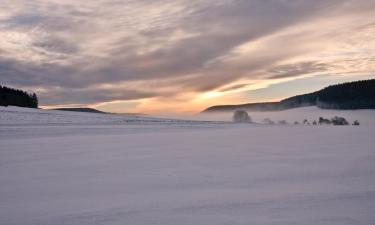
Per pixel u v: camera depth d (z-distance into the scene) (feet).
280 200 19.52
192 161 35.45
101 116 174.09
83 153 43.91
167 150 45.29
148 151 44.73
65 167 33.71
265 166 31.04
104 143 56.95
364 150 38.29
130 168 32.30
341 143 45.83
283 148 43.32
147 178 27.55
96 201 21.03
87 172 30.83
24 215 18.65
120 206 19.65
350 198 19.39
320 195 20.22
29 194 23.35
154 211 18.42
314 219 16.16
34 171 31.83
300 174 26.81
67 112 185.88
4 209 19.93
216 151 42.80
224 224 15.98
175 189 23.49
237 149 44.11
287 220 16.17
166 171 30.30
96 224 16.76
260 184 24.03
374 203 18.29
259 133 70.03
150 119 170.40
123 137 69.46
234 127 106.42
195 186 24.22
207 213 17.72
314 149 40.96
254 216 16.94
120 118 168.96
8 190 24.64
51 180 27.71
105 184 25.84
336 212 17.03
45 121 135.64
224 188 23.25
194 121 161.89
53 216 18.28
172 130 93.86
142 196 21.83
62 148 50.11
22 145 55.31
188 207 18.92
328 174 26.32
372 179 24.02
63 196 22.59
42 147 51.88
